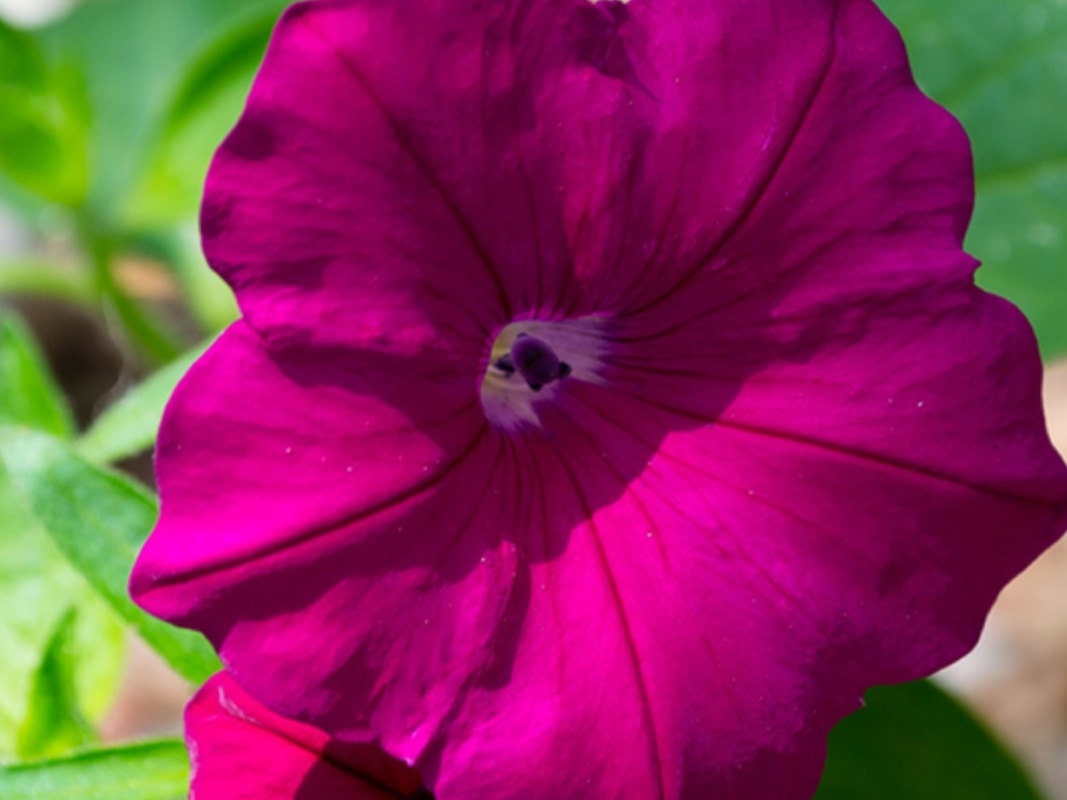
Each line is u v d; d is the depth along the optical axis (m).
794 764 0.17
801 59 0.16
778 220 0.17
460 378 0.16
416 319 0.16
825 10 0.16
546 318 0.17
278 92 0.15
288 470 0.15
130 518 0.19
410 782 0.17
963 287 0.17
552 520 0.17
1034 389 0.17
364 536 0.16
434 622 0.16
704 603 0.17
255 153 0.15
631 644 0.17
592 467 0.17
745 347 0.17
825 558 0.17
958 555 0.17
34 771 0.18
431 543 0.16
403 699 0.16
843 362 0.17
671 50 0.16
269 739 0.17
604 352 0.18
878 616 0.17
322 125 0.15
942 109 0.17
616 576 0.17
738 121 0.16
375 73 0.15
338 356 0.16
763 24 0.16
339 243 0.15
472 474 0.16
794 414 0.17
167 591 0.15
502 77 0.16
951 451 0.17
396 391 0.16
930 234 0.17
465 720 0.16
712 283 0.17
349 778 0.17
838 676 0.17
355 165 0.15
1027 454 0.17
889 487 0.17
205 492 0.15
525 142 0.16
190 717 0.17
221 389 0.15
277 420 0.15
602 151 0.16
